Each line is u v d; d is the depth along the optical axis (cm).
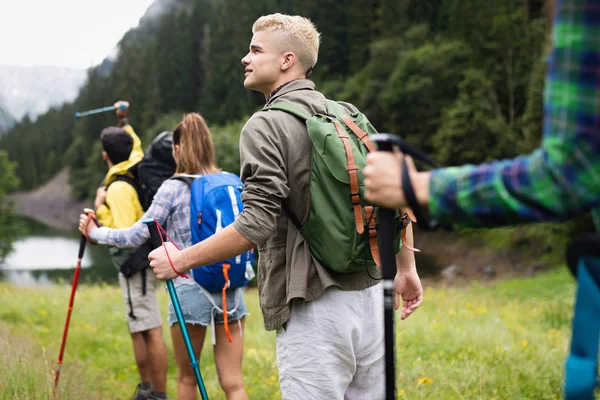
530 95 3694
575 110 115
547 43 130
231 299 354
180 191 371
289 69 266
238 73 8050
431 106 5025
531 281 1998
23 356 441
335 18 7656
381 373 260
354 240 233
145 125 9569
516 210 122
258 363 561
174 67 9738
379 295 255
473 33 5353
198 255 242
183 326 299
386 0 6894
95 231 386
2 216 3925
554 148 117
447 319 757
